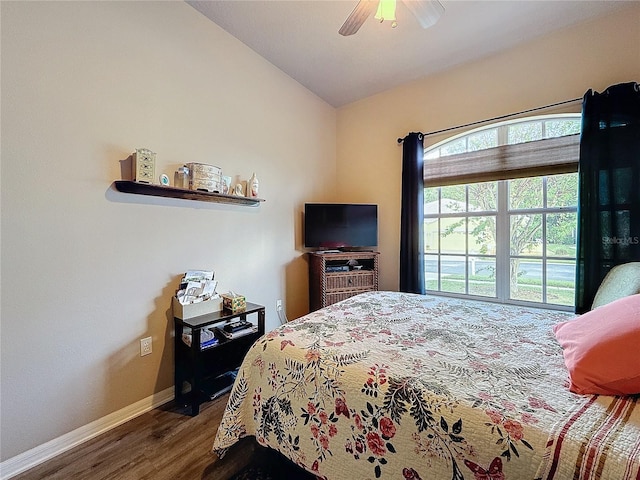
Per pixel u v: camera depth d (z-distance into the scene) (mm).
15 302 1429
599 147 2150
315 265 3154
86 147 1654
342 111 3793
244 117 2617
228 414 1403
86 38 1645
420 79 3146
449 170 3025
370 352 1269
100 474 1399
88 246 1673
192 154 2203
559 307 2553
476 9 2150
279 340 1423
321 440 1137
